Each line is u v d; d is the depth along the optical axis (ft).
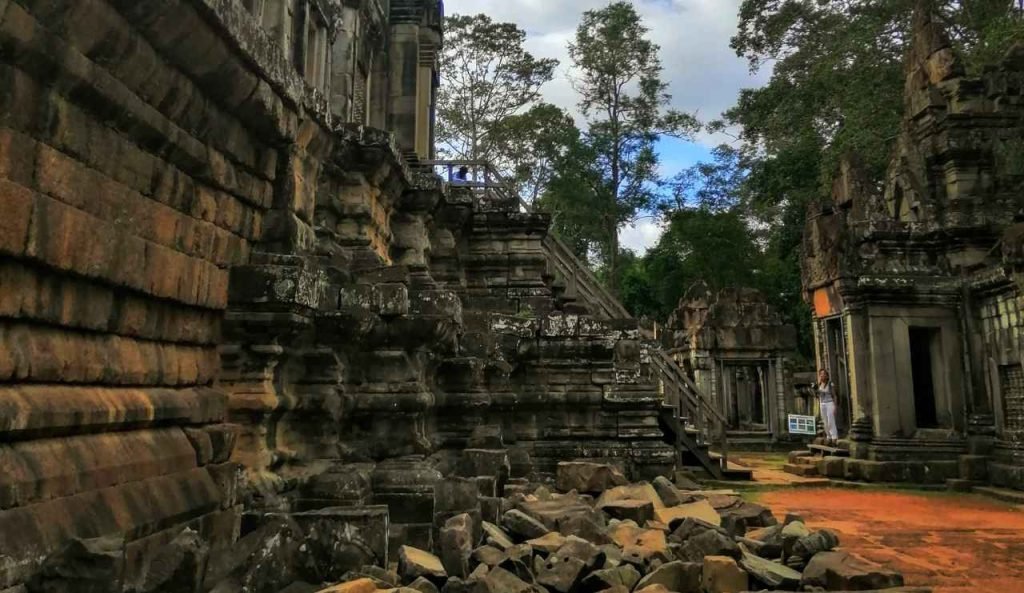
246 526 18.06
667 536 26.02
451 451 34.35
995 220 56.49
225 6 14.99
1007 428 51.52
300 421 23.16
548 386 44.57
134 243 14.16
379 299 24.99
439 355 30.99
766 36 117.60
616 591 18.16
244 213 19.47
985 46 79.05
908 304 56.90
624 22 152.35
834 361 63.26
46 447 11.89
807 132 108.78
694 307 103.71
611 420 44.37
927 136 61.00
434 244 50.14
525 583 17.99
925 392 58.80
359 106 55.36
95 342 13.42
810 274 65.05
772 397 90.89
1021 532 35.04
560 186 152.15
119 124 13.56
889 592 20.25
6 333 11.24
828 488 52.11
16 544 10.53
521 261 54.19
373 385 25.18
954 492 50.21
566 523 24.08
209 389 18.06
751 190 133.69
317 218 33.96
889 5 96.99
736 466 59.47
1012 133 58.08
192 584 12.42
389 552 21.20
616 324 45.11
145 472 14.35
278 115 18.98
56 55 11.60
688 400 58.29
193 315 17.30
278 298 19.17
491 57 153.28
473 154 151.43
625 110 155.94
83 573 10.71
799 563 24.27
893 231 59.00
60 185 12.06
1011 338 50.88
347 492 21.70
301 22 40.47
